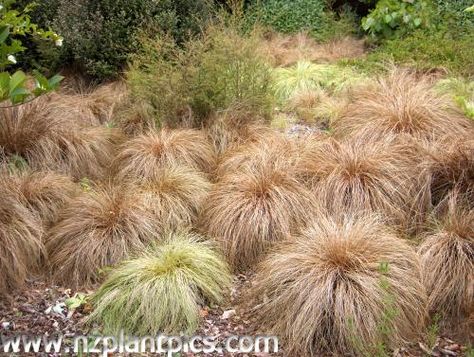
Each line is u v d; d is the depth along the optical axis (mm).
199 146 6152
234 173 5465
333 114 6930
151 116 6883
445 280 4223
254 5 9781
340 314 3873
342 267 4102
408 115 5801
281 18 10117
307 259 4223
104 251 4766
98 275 4711
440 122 5793
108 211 5051
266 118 6938
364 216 4746
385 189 5031
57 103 6734
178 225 5090
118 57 7793
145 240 4926
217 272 4539
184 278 4336
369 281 3980
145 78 6715
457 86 6770
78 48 7711
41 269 4859
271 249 4715
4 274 4539
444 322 4152
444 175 5074
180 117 6828
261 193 5066
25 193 5293
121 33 7805
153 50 7039
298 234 4844
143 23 7766
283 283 4215
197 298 4371
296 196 5020
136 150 6055
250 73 6812
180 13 8031
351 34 9812
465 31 8508
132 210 5043
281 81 7988
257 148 5754
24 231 4793
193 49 6797
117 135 6691
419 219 4965
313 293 3971
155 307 4168
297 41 9625
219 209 5066
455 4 8945
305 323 3924
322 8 10172
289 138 6078
